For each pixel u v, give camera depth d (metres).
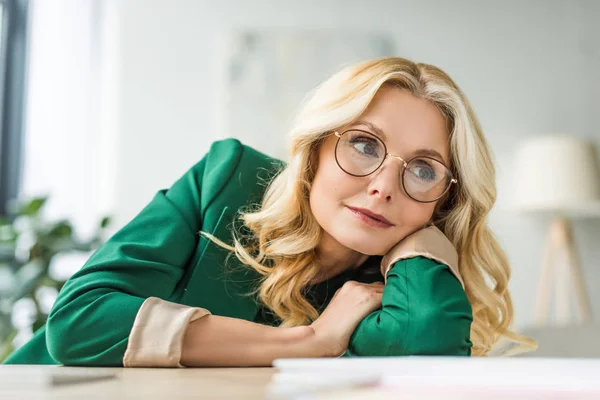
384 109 1.05
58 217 4.01
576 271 3.83
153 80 4.14
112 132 4.13
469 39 4.23
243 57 4.12
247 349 0.89
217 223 1.16
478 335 1.19
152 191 4.06
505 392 0.46
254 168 1.26
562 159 3.74
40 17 4.12
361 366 0.57
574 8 4.27
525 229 4.15
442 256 1.02
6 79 3.99
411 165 1.04
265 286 1.13
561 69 4.25
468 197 1.14
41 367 0.81
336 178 1.05
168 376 0.69
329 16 4.20
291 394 0.44
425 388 0.48
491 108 4.22
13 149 4.02
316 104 1.09
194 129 4.11
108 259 1.01
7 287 2.92
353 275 1.21
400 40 4.20
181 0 4.19
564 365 0.52
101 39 4.24
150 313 0.89
